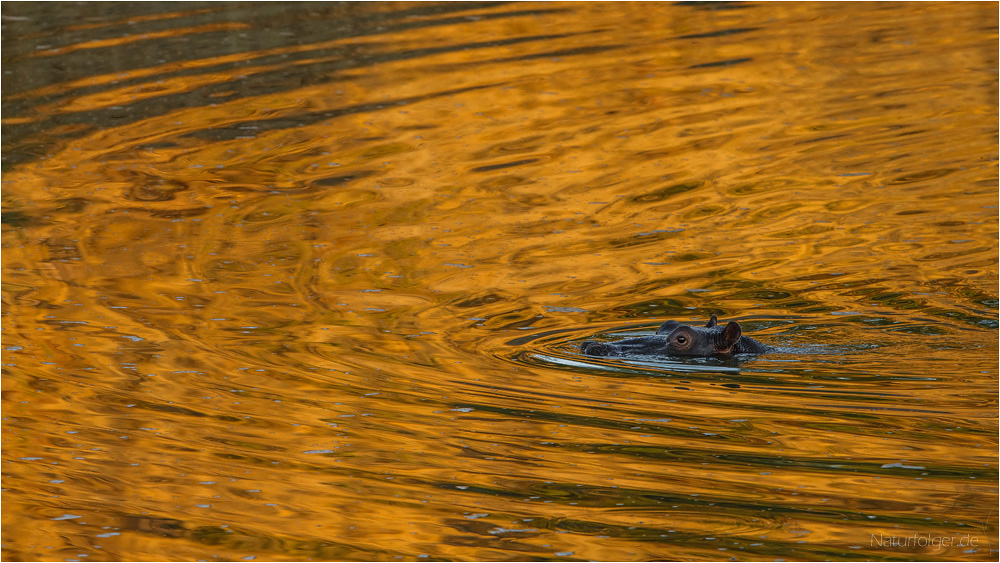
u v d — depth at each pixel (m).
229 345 44.00
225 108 75.75
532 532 29.62
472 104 77.38
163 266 53.44
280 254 55.16
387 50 86.62
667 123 74.69
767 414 37.47
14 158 68.50
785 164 68.25
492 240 57.25
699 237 57.75
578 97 79.00
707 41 91.12
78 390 39.38
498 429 36.28
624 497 31.55
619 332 45.97
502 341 44.84
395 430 36.09
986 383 40.28
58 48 84.94
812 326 46.78
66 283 51.16
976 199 62.47
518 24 93.75
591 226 59.22
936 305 48.97
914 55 88.06
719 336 43.19
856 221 59.75
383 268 53.44
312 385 39.97
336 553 28.72
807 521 30.11
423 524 30.06
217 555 28.69
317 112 75.38
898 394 39.22
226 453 34.44
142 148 69.94
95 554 28.75
